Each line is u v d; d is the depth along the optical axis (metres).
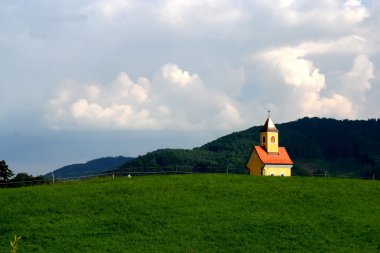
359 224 53.31
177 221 53.03
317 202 60.12
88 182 69.50
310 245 47.84
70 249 46.12
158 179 69.56
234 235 49.78
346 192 64.75
